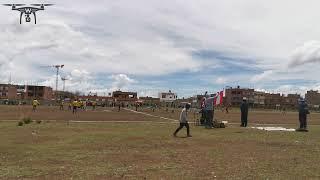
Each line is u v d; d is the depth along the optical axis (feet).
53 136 90.27
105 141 81.71
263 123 158.20
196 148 72.49
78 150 68.95
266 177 46.57
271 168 52.21
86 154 64.44
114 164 55.36
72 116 187.01
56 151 67.56
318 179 45.62
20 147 72.02
